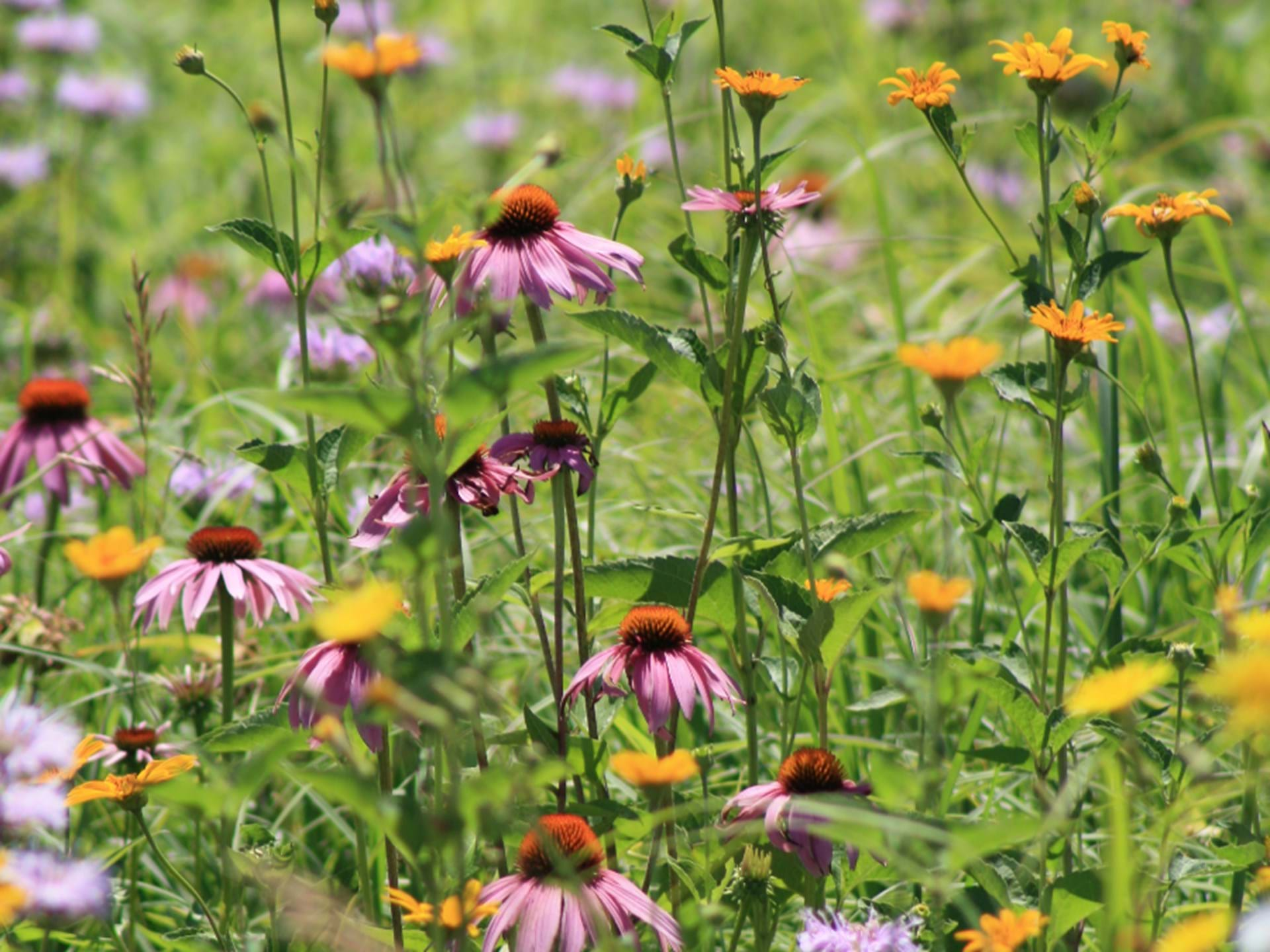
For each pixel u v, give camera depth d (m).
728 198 3.65
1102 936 3.47
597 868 3.29
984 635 5.83
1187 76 13.30
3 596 5.82
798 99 12.97
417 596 2.81
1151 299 8.48
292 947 3.43
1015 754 3.71
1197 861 3.63
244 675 4.97
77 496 7.11
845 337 8.94
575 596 4.07
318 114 13.05
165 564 6.31
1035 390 3.94
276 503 6.84
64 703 5.72
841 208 11.48
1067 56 3.95
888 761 2.85
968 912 3.39
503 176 11.99
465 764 4.28
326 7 4.05
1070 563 3.83
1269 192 11.58
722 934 4.32
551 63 15.31
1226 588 3.85
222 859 3.66
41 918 3.24
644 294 9.02
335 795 2.69
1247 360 8.58
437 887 2.81
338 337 7.07
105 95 11.45
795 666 4.23
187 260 10.27
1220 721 3.89
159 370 8.65
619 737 5.26
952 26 13.01
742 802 3.65
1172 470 6.48
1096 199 4.06
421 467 3.01
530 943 3.14
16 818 3.25
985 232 10.45
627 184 4.29
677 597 4.04
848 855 3.73
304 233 11.00
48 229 11.05
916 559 6.26
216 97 14.21
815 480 5.91
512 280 3.60
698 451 7.33
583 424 4.04
